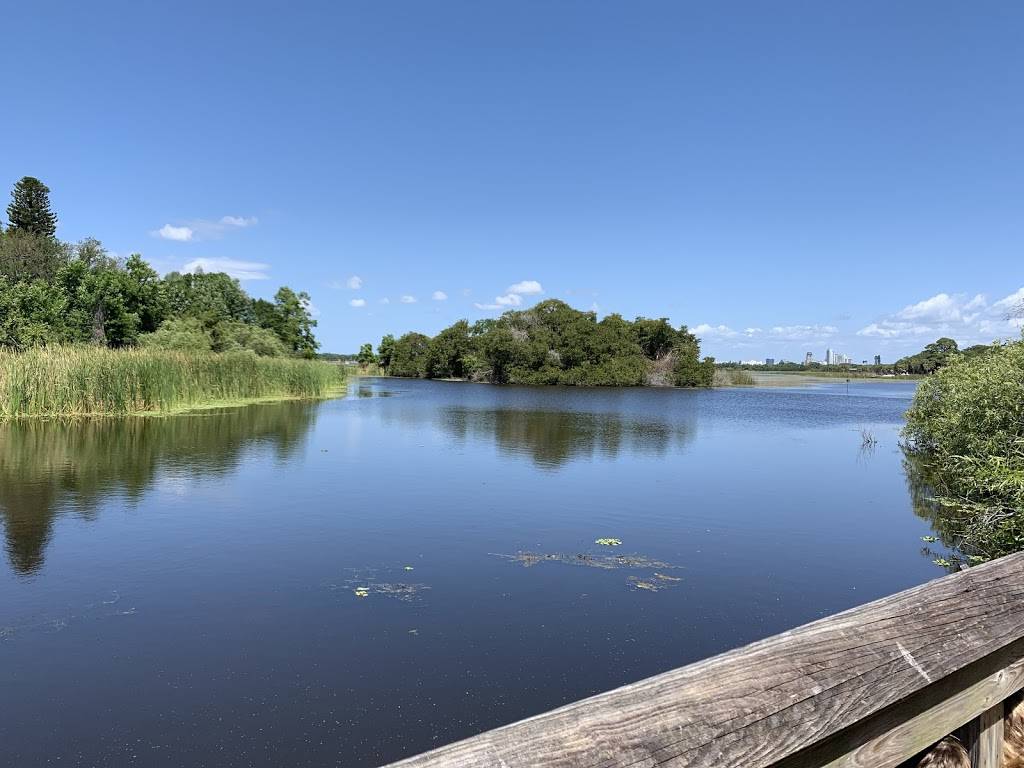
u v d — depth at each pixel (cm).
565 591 597
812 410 3105
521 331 6050
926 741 142
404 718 390
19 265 4047
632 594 593
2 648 473
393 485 1057
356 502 930
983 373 935
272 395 2880
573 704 100
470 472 1188
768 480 1161
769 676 114
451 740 369
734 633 513
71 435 1464
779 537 785
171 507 877
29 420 1666
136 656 462
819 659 121
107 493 949
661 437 1816
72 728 376
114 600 562
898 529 832
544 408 2917
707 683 108
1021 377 822
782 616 548
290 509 880
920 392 1475
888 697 126
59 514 834
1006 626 152
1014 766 167
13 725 378
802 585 622
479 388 4912
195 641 486
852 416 2745
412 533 779
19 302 2717
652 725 98
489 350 5872
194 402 2292
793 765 118
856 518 888
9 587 589
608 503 957
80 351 1889
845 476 1221
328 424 1933
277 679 433
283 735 371
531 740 90
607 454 1460
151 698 409
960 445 963
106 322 3170
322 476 1116
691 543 760
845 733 127
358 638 495
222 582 607
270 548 712
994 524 683
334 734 373
